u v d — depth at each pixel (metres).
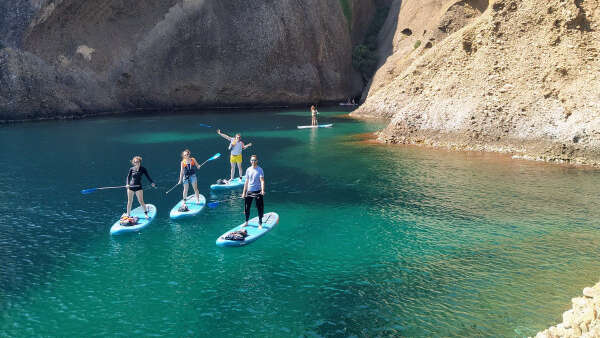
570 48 23.69
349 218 14.14
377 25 64.12
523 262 10.71
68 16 45.44
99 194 16.95
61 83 44.38
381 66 55.91
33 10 42.94
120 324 8.37
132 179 13.48
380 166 21.41
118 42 49.31
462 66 28.06
